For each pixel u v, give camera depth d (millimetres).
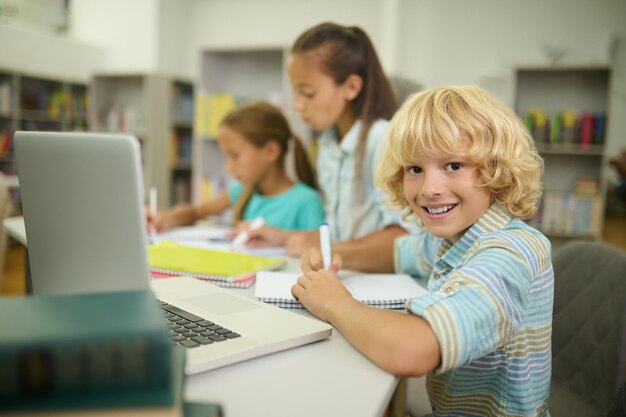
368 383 595
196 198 4113
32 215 646
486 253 708
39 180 627
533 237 750
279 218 1810
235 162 1832
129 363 353
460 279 663
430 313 622
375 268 1165
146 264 617
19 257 4215
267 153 1822
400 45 4996
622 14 4520
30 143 627
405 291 962
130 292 453
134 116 5160
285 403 545
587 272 1060
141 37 5582
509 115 797
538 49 4715
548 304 760
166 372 357
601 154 3812
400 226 1363
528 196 802
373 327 666
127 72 5012
